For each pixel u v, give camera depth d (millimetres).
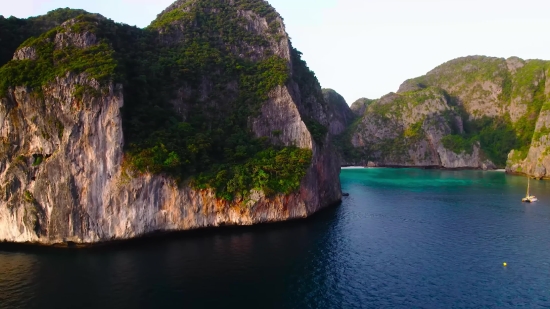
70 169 54531
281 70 82438
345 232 63656
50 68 57719
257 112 77500
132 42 75250
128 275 44938
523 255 53469
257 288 42344
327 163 87375
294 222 68625
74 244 54656
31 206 54562
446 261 51094
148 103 65062
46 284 42469
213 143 68688
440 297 41094
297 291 41875
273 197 66688
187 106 73688
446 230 66125
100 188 55312
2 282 42875
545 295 41531
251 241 57688
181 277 44688
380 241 59312
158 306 38156
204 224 62562
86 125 54844
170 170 59562
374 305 39312
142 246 54656
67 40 62000
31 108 55656
